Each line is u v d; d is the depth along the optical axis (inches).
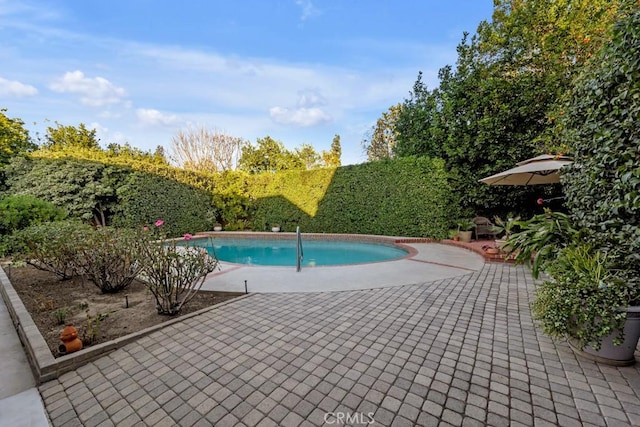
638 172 90.1
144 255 149.6
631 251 100.3
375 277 214.2
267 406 79.1
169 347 112.9
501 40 372.5
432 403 79.4
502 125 351.6
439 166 384.5
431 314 142.9
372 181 451.2
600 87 108.8
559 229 127.7
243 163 863.7
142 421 74.6
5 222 282.7
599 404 77.8
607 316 90.7
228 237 513.7
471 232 365.7
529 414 74.7
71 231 206.4
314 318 139.5
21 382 93.4
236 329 128.1
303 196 522.6
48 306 152.5
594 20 308.3
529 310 147.2
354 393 84.0
